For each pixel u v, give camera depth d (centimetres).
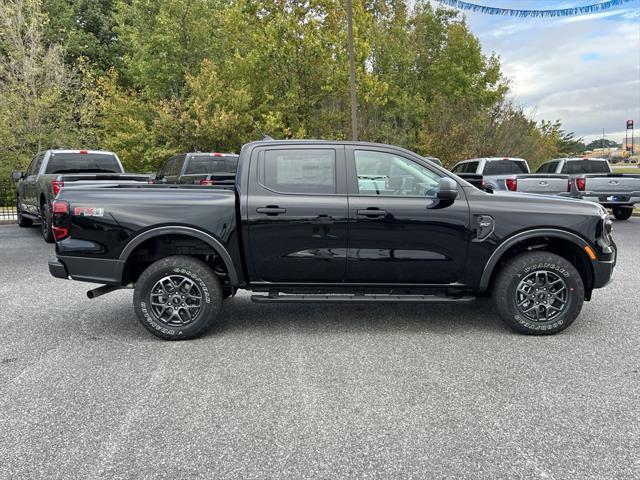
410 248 480
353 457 282
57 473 269
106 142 2434
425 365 414
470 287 490
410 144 2767
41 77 2331
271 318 553
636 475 264
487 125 2527
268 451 288
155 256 506
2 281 748
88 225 479
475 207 479
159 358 435
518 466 272
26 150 2261
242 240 480
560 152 4428
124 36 2672
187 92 2472
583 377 387
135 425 319
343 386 374
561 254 520
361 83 2220
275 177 488
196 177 1150
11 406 345
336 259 480
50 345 469
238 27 2308
